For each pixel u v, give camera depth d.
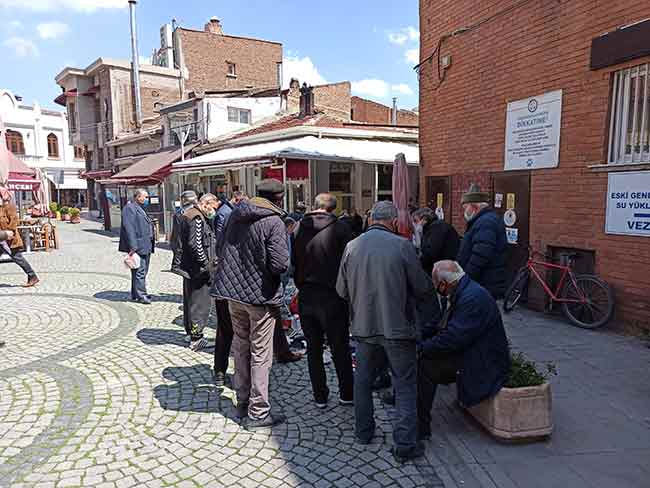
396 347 3.27
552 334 5.93
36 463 3.31
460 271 3.53
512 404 3.42
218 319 4.58
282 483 3.09
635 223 5.65
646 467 3.16
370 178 15.34
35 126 42.44
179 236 5.52
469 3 8.09
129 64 29.45
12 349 5.71
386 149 13.95
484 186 8.00
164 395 4.44
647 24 5.36
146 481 3.11
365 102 28.58
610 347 5.40
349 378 4.15
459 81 8.45
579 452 3.35
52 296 8.68
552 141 6.70
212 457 3.40
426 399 3.56
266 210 3.74
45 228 15.46
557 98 6.60
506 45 7.41
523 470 3.17
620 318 5.89
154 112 29.09
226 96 19.22
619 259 5.86
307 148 12.11
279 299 3.80
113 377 4.86
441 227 5.38
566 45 6.44
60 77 33.59
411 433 3.32
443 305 4.28
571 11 6.34
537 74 6.90
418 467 3.26
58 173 44.19
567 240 6.54
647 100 5.58
